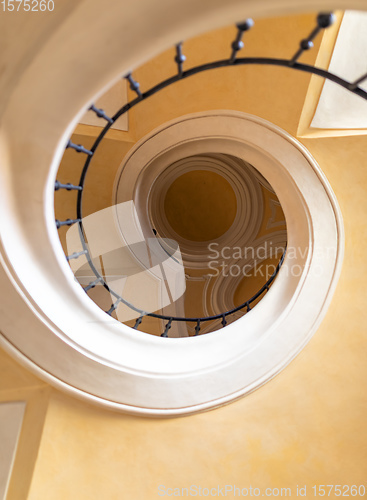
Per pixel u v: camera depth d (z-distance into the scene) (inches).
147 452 139.3
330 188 160.7
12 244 109.4
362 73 159.8
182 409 143.5
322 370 150.3
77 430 135.7
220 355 151.0
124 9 74.1
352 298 153.7
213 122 187.3
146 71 183.2
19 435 133.3
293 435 144.8
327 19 77.5
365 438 143.8
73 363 132.8
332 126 165.3
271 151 169.8
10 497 124.2
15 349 127.1
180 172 352.5
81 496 128.6
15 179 99.3
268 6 69.2
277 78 164.1
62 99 87.0
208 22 74.0
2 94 88.3
